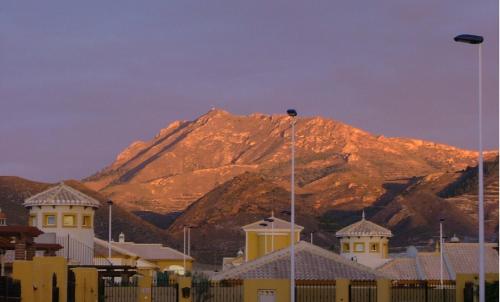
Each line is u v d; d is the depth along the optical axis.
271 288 64.81
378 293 65.56
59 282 49.03
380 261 129.62
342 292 65.00
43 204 98.19
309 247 82.06
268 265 80.69
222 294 65.69
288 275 79.38
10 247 55.78
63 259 49.22
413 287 67.31
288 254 81.62
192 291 65.06
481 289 44.88
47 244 69.31
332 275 79.69
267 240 116.88
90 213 99.81
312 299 68.50
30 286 44.84
